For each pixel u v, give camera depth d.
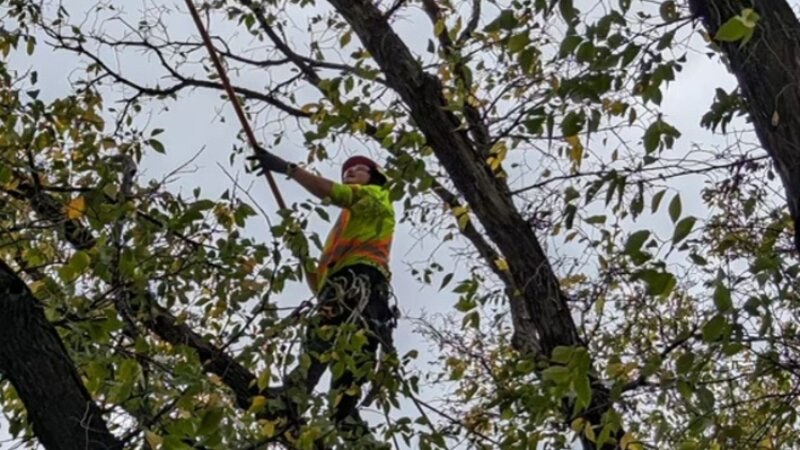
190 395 4.80
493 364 7.03
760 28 3.90
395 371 5.46
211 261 5.64
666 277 4.02
